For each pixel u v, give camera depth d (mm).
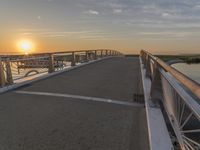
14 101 7473
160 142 4141
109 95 8359
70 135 4730
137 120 5633
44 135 4730
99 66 21141
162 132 4562
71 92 8891
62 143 4359
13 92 8891
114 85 10508
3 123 5422
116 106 6875
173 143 4398
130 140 4500
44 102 7336
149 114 5617
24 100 7605
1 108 6656
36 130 5000
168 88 4957
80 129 5051
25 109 6559
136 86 10234
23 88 9711
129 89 9523
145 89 8664
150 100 6484
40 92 8891
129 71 16750
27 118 5773
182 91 3496
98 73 15305
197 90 2092
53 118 5777
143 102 7297
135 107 6785
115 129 5055
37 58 13016
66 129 5051
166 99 5195
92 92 8891
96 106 6875
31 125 5293
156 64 6402
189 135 3686
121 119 5699
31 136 4684
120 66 21266
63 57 19891
